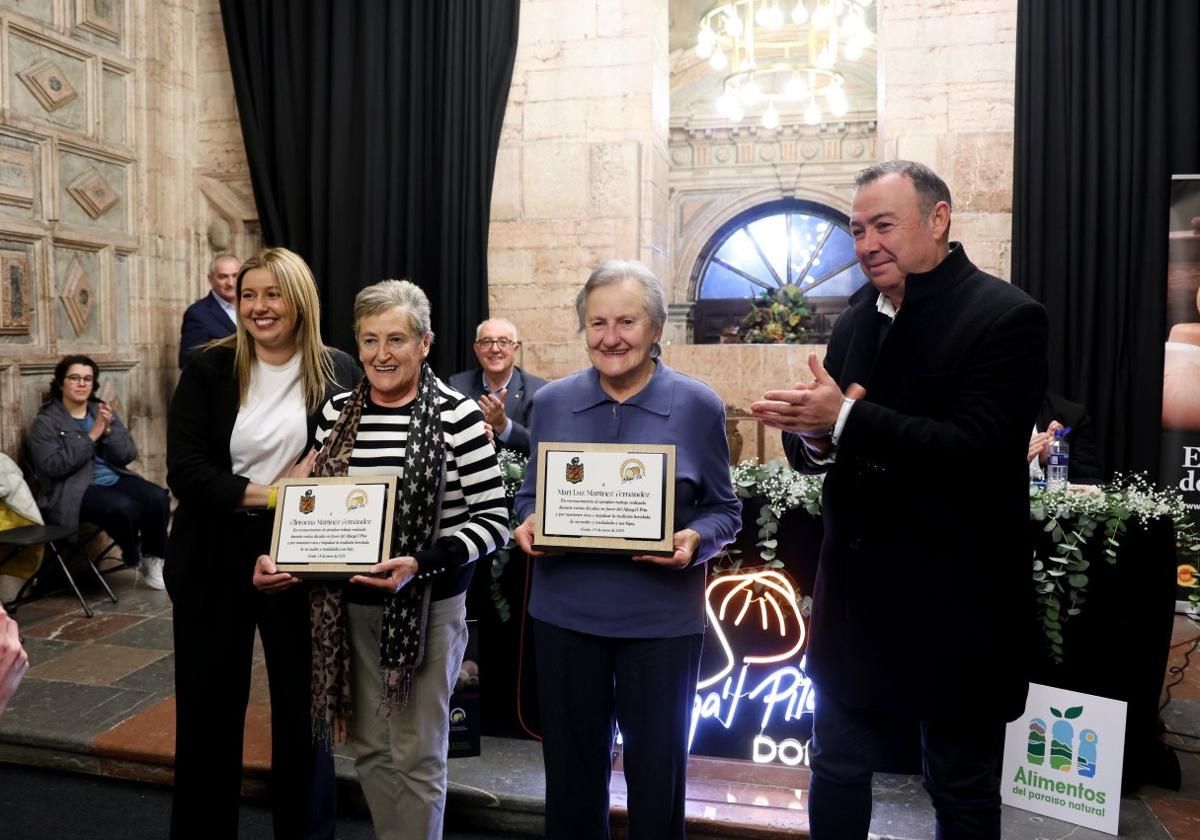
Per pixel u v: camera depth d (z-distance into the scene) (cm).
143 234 574
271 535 216
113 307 553
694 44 1062
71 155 522
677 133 1085
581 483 189
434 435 204
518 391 420
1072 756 259
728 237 1105
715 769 283
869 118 1033
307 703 225
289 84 580
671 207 1101
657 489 185
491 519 210
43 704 337
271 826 276
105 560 536
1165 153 468
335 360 241
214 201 611
